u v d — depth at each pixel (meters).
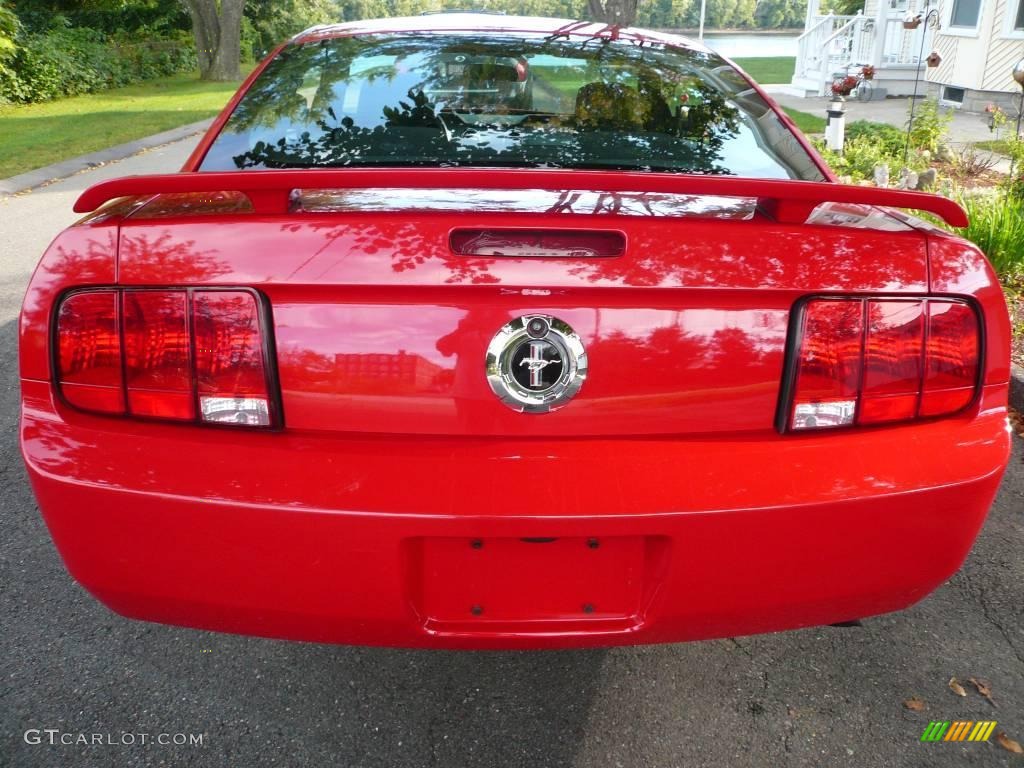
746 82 2.81
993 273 1.80
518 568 1.71
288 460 1.64
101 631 2.49
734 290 1.64
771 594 1.72
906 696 2.29
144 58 31.36
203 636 2.48
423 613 1.73
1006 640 2.54
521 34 2.88
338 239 1.62
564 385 1.64
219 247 1.64
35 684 2.27
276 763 2.03
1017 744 2.13
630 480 1.64
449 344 1.63
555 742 2.11
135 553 1.69
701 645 2.48
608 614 1.74
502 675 2.35
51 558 2.85
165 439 1.67
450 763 2.04
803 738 2.13
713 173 2.35
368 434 1.67
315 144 2.38
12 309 5.60
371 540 1.62
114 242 1.68
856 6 28.27
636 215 1.68
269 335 1.65
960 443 1.76
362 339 1.64
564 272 1.61
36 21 30.00
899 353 1.72
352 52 2.74
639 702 2.25
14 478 3.40
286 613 1.70
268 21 48.75
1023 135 10.53
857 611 1.81
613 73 2.65
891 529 1.71
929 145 10.50
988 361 1.79
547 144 2.40
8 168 11.34
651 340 1.65
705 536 1.65
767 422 1.71
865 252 1.71
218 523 1.64
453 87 2.55
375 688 2.29
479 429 1.65
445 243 1.61
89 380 1.69
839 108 10.30
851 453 1.70
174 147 14.09
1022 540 3.10
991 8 15.25
